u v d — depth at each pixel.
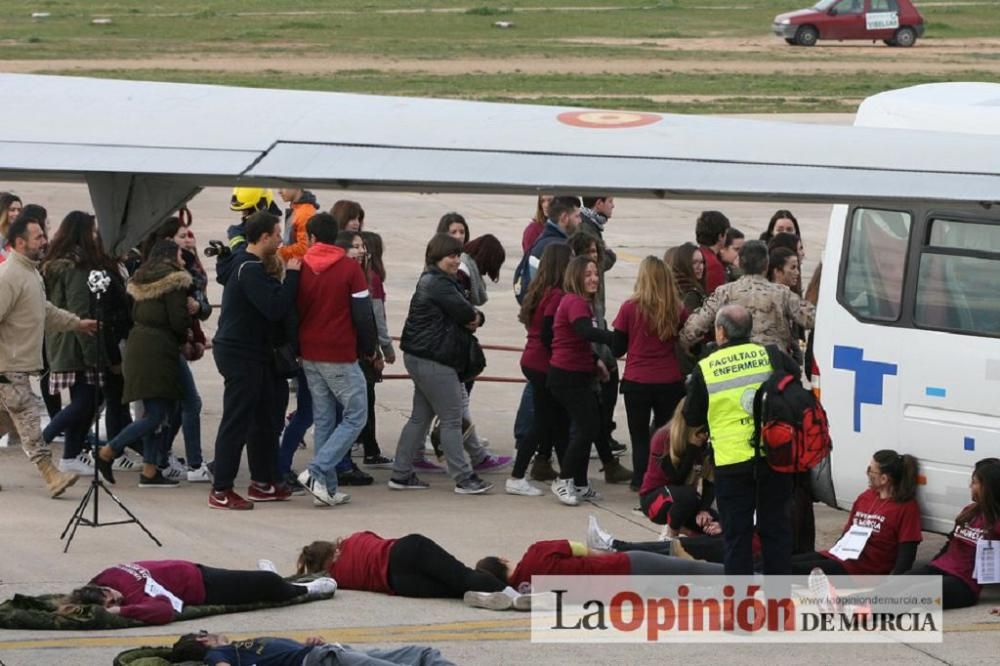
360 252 30.36
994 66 133.38
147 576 22.36
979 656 21.06
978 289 24.52
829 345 26.23
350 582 24.30
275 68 121.44
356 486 31.77
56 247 30.33
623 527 28.92
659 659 20.75
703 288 31.50
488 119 16.23
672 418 27.42
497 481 32.62
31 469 31.59
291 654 19.00
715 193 14.29
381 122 16.03
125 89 17.59
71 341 30.28
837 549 24.86
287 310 28.45
